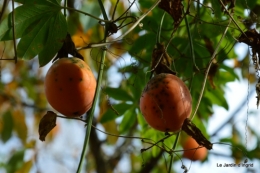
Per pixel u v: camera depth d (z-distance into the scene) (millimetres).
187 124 825
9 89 1389
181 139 1176
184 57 972
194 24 1022
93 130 1354
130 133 1354
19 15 862
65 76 832
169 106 822
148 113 829
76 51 869
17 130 1343
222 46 1024
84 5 1070
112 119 1100
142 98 837
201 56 1017
